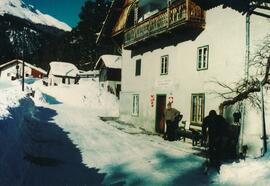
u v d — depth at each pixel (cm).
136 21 2427
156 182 963
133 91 2534
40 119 2162
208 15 1677
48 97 4178
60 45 11238
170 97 1994
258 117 1319
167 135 1827
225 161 1234
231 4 1515
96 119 2662
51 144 1425
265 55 1327
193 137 1582
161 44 2130
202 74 1695
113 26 2792
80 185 909
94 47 8006
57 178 953
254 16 1392
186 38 1855
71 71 7556
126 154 1345
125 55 2734
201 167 1144
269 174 842
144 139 1756
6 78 8838
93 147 1448
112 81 5575
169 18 1845
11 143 991
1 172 752
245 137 1355
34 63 12431
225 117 1484
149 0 2420
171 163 1205
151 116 2228
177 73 1931
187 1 1661
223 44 1555
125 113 2658
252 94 1348
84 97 4359
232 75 1487
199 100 1717
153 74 2227
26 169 980
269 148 1118
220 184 922
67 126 2048
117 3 2619
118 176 1021
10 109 1402
